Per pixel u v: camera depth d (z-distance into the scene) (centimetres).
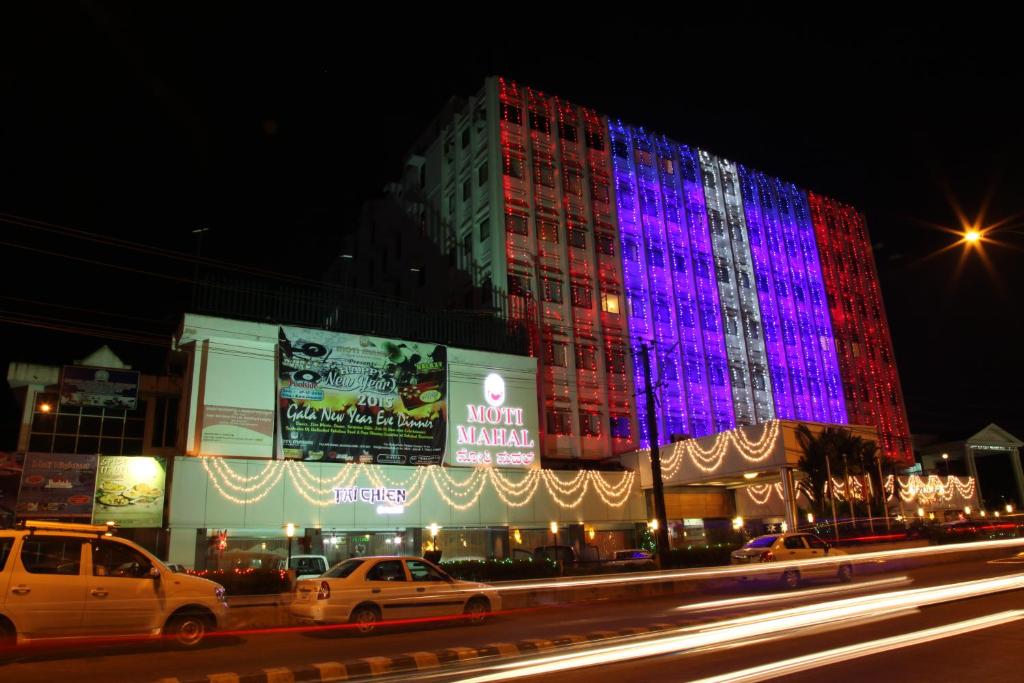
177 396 3028
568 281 4288
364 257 5659
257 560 2758
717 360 4831
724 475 3447
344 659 1181
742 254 5312
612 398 4225
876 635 1185
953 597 1628
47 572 1180
